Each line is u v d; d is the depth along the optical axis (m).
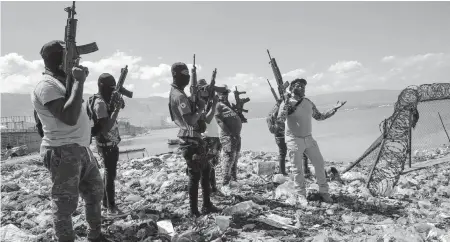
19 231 4.73
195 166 5.16
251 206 5.59
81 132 3.71
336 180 8.17
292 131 6.28
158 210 5.90
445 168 9.37
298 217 5.39
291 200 6.22
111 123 5.00
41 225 5.47
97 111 4.89
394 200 6.43
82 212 6.16
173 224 5.20
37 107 3.54
